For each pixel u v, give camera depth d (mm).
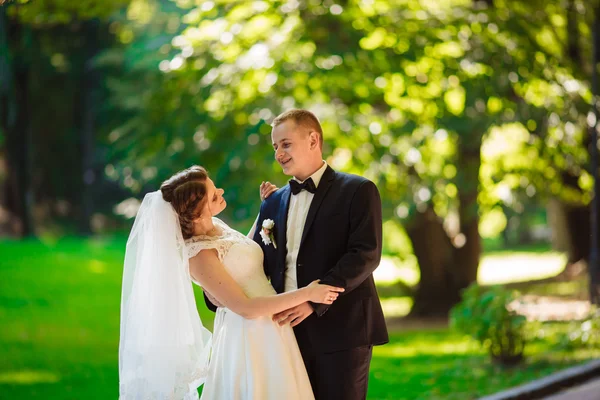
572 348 11023
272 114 13164
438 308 16703
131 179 17969
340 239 5043
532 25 14391
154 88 14984
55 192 35219
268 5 12820
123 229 35469
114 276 20453
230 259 4984
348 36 12609
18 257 21375
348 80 12812
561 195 16031
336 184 5125
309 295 4824
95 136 32219
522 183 15219
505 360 10555
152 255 4918
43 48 27766
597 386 9281
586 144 14984
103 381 10633
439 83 13000
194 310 4957
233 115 13688
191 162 14094
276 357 4914
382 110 14031
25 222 27609
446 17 13508
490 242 39688
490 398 8555
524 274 25031
